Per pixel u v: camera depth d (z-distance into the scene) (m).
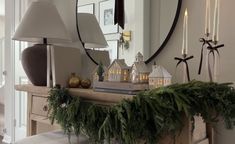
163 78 1.16
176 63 1.48
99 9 1.87
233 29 1.30
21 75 3.33
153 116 0.94
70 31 2.10
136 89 1.15
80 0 2.01
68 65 1.69
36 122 1.76
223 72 1.32
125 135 0.94
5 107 3.63
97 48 1.88
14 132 3.48
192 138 1.02
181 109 0.94
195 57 1.41
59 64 1.63
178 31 1.48
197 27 1.41
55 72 1.60
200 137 1.19
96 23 1.89
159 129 0.95
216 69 1.30
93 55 1.90
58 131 1.57
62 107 1.20
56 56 1.61
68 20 2.12
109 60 1.78
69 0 2.11
